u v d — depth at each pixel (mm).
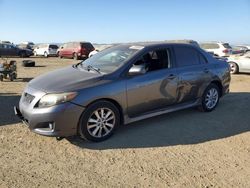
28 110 4945
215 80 7023
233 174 4254
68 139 5312
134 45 6223
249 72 15531
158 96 5879
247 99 8594
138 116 5723
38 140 5266
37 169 4266
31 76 14172
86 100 4914
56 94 4812
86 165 4410
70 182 3945
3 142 5156
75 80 5145
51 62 25969
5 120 6285
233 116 6871
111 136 5449
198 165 4484
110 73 5359
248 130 6004
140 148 5023
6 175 4078
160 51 6145
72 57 31656
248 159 4727
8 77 12641
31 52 35656
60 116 4762
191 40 20625
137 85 5504
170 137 5531
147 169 4324
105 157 4676
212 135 5688
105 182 3963
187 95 6473
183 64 6422
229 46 25688
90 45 31266
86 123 5004
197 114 6938
